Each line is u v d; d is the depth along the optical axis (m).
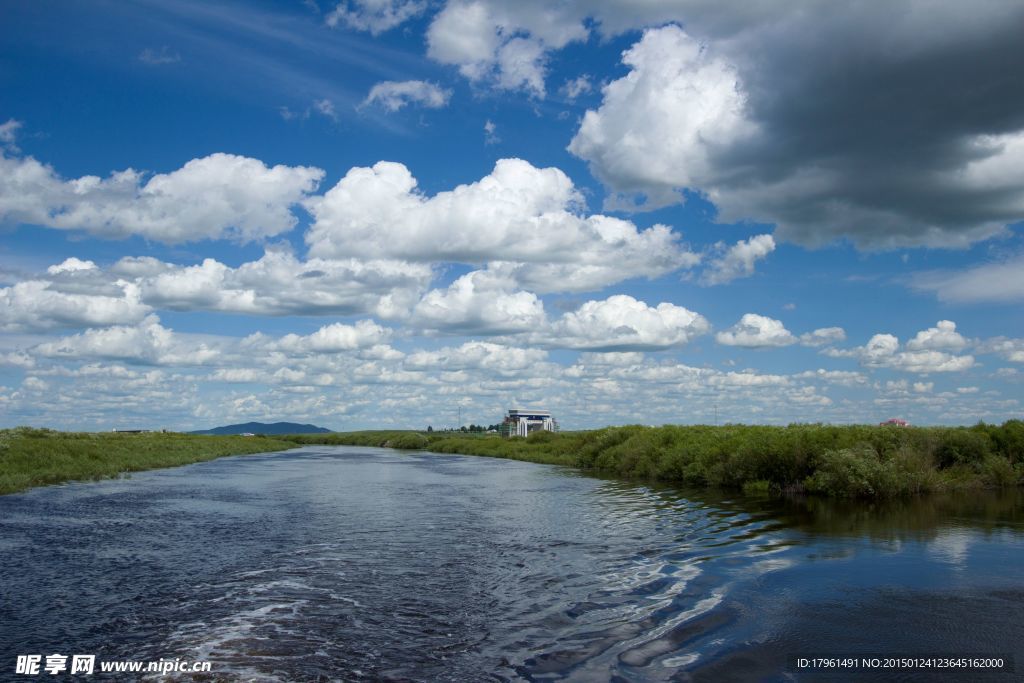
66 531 20.23
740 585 12.95
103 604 12.36
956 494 26.73
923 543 16.64
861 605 11.56
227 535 19.58
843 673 8.72
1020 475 28.95
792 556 15.39
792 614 11.13
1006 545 16.33
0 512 24.28
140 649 10.02
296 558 16.28
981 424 32.53
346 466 55.03
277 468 51.78
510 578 14.09
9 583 13.89
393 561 15.87
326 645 10.10
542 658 9.39
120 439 61.34
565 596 12.55
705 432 40.88
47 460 38.56
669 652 9.52
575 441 63.62
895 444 29.47
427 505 26.73
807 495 27.80
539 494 30.83
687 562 15.11
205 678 8.91
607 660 9.25
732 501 26.42
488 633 10.53
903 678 8.53
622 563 15.28
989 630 10.30
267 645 10.12
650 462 41.22
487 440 93.12
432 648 9.89
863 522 20.06
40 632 10.80
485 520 22.33
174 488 33.78
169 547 17.72
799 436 30.00
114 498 28.88
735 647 9.66
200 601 12.53
